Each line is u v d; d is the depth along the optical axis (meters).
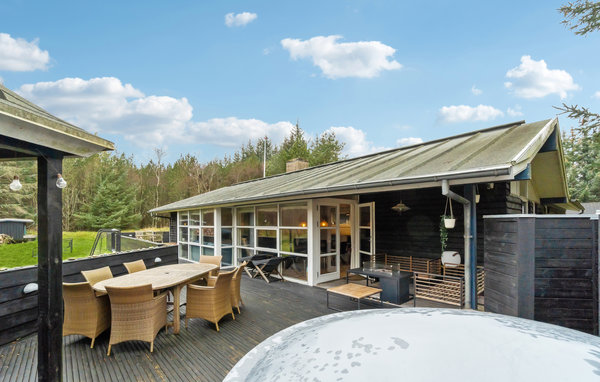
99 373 3.22
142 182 30.98
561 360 0.94
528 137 4.58
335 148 28.58
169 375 3.19
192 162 33.88
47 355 2.46
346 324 1.38
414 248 7.31
